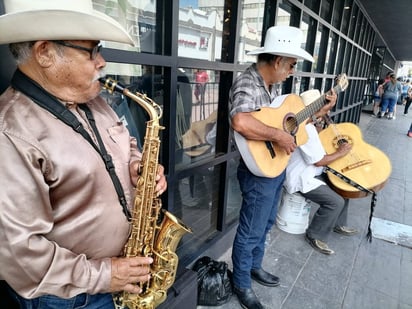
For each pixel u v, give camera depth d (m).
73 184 0.69
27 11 0.56
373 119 9.67
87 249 0.76
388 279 2.04
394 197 3.51
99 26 0.65
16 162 0.59
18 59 0.67
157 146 0.97
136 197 0.91
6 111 0.62
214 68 1.82
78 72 0.68
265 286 1.90
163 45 1.52
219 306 1.72
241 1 1.90
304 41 3.37
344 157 2.29
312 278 2.01
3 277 0.61
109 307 0.92
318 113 2.03
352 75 6.24
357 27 5.73
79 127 0.73
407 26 7.54
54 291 0.65
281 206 2.58
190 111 1.91
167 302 1.22
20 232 0.58
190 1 1.69
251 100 1.50
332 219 2.23
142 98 1.00
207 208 2.22
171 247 1.05
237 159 2.50
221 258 2.23
